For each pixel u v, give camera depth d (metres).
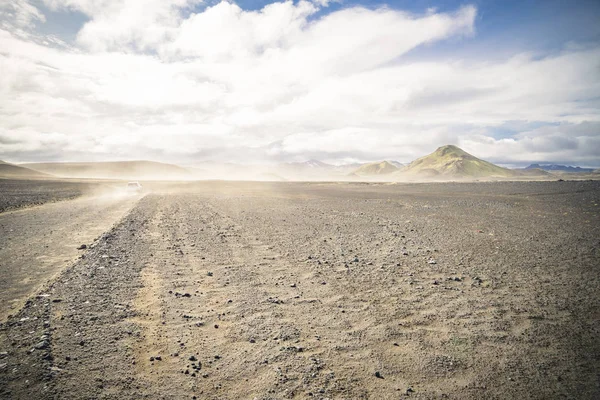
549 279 8.12
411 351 5.01
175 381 4.21
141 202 30.34
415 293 7.37
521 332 5.56
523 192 32.59
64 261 9.67
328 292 7.47
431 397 3.97
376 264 9.71
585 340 5.27
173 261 9.89
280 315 6.25
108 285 7.58
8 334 5.17
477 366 4.61
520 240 12.41
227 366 4.58
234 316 6.18
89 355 4.69
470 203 26.17
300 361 4.71
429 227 15.84
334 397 3.94
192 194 44.88
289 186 69.38
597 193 27.95
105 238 12.59
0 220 17.83
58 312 6.03
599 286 7.57
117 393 3.94
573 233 13.44
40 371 4.22
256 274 8.77
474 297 7.09
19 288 7.41
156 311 6.30
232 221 18.48
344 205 27.77
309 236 14.04
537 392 4.05
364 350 5.02
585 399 3.91
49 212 21.75
